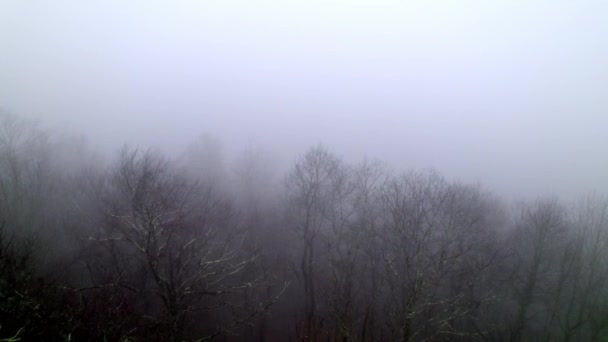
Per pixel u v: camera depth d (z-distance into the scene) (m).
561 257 24.16
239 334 23.84
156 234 17.06
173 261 18.19
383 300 24.06
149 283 23.03
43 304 14.93
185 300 19.50
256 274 24.77
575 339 24.28
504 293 24.62
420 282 18.28
